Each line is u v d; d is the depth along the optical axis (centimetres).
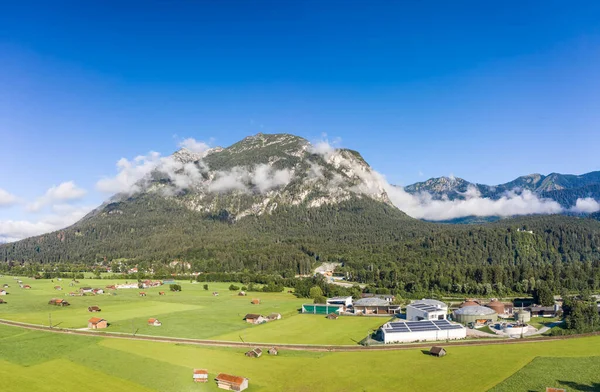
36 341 15675
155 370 12606
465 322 18950
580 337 16350
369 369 12812
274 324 19862
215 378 11938
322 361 13662
